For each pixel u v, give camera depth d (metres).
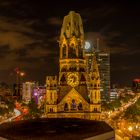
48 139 103.19
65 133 110.31
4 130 113.50
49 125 122.69
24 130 113.19
